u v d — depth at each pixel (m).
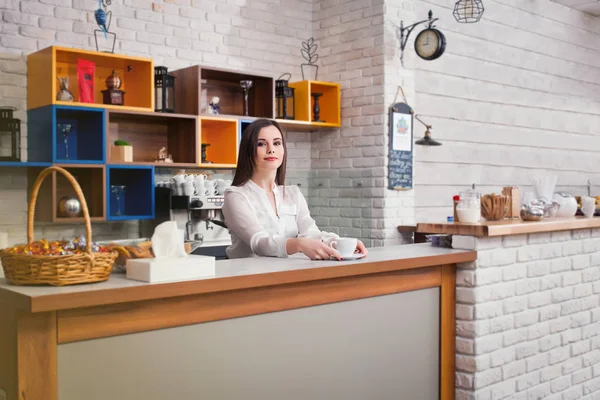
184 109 5.05
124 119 4.89
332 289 2.36
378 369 2.57
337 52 5.93
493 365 2.95
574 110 7.95
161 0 5.11
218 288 1.93
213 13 5.43
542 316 3.27
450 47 6.35
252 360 2.13
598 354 3.71
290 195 2.91
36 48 4.50
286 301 2.21
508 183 7.07
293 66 6.00
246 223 2.65
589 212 3.71
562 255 3.42
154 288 1.78
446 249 2.92
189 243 2.26
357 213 5.77
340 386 2.42
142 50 5.02
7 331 1.69
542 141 7.50
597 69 8.31
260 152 2.75
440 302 2.85
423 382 2.78
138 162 4.57
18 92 4.43
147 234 4.92
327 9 6.02
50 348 1.67
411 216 5.80
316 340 2.33
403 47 5.69
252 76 5.32
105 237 4.80
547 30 7.52
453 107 6.40
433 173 6.23
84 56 4.43
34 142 4.40
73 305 1.63
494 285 2.96
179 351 1.94
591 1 7.56
